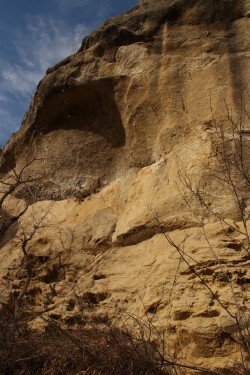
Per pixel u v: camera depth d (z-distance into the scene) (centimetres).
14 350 529
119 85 823
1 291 718
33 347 536
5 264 788
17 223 854
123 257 662
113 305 598
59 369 506
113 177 809
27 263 699
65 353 514
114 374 477
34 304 690
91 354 491
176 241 608
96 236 717
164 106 776
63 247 736
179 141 737
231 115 700
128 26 859
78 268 701
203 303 504
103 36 866
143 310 557
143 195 711
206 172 650
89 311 607
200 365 471
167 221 641
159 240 634
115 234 701
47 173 877
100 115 855
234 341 466
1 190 942
